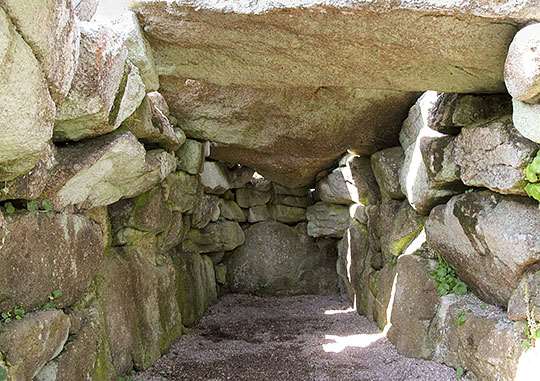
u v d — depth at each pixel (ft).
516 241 7.26
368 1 5.74
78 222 7.63
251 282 18.75
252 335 13.52
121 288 9.71
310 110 12.46
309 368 10.73
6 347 5.49
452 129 9.23
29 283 6.28
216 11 6.42
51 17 4.36
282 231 19.02
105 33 5.87
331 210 17.87
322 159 14.74
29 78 4.25
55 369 6.73
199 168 13.50
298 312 16.15
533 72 5.55
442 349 9.72
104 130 6.87
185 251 15.42
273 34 6.82
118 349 9.34
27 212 6.24
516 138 7.17
